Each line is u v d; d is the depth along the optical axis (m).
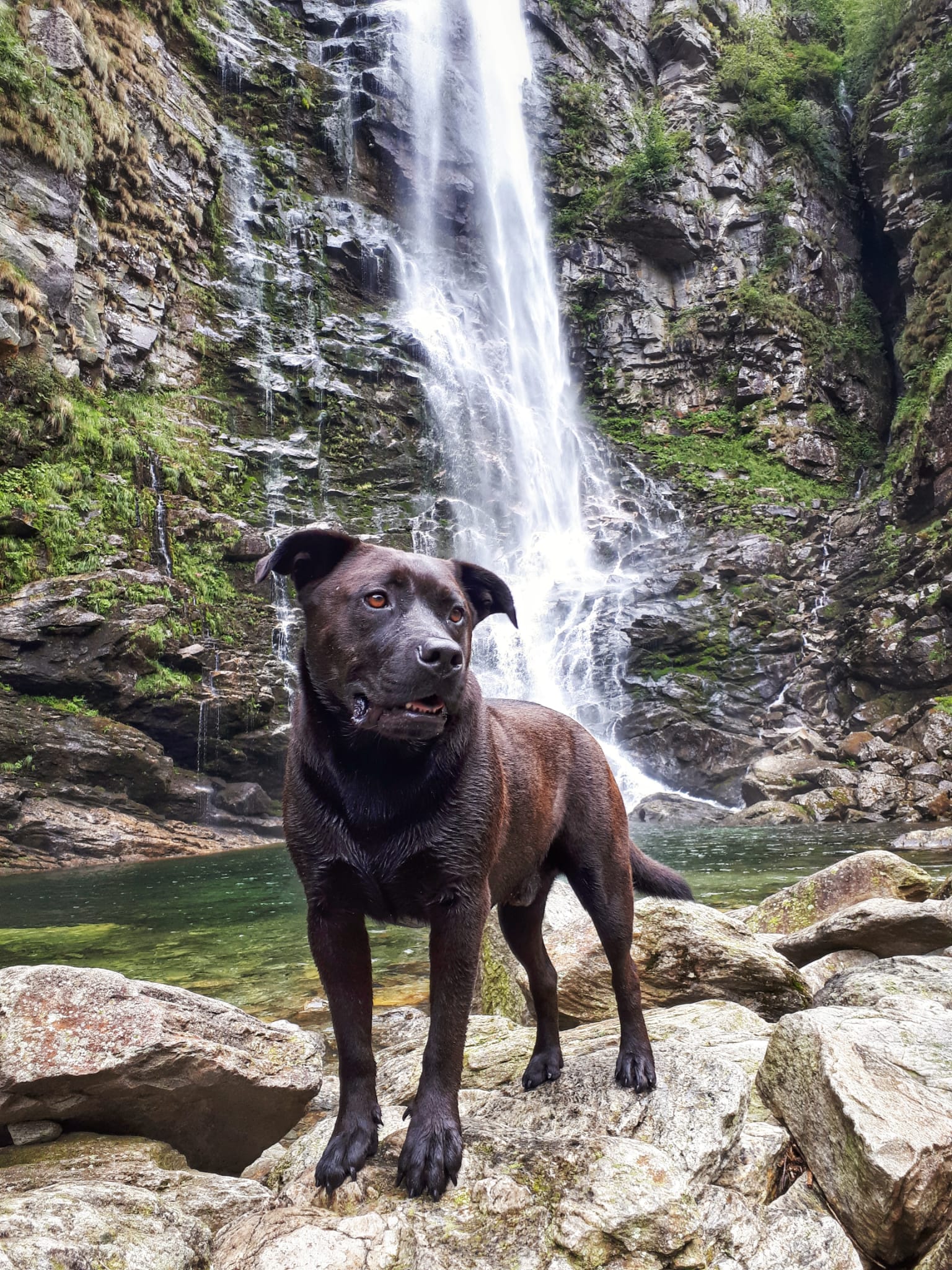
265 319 26.83
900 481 24.86
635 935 4.33
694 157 34.66
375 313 29.92
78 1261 1.87
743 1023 3.70
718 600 24.41
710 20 38.31
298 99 30.14
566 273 34.41
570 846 3.11
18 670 15.67
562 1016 4.41
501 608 2.83
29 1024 2.73
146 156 24.03
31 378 18.41
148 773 15.59
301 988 6.02
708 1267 2.19
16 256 19.06
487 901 2.48
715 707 22.61
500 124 34.75
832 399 32.25
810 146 35.41
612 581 25.83
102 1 24.56
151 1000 2.95
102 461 19.30
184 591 18.61
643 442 31.89
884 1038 3.08
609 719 22.42
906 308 30.70
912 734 19.53
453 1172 2.31
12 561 16.73
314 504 24.59
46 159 20.12
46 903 9.88
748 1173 2.54
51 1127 2.78
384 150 31.45
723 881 9.86
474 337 31.50
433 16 33.69
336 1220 2.25
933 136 29.06
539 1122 2.83
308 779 2.43
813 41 38.12
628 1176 2.35
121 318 22.67
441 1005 2.40
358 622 2.35
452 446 28.62
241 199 28.08
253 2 30.58
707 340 33.06
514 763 2.80
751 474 29.69
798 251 33.56
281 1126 3.11
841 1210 2.45
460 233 33.06
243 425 25.08
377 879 2.39
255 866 12.80
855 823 16.52
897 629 21.59
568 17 36.81
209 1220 2.39
